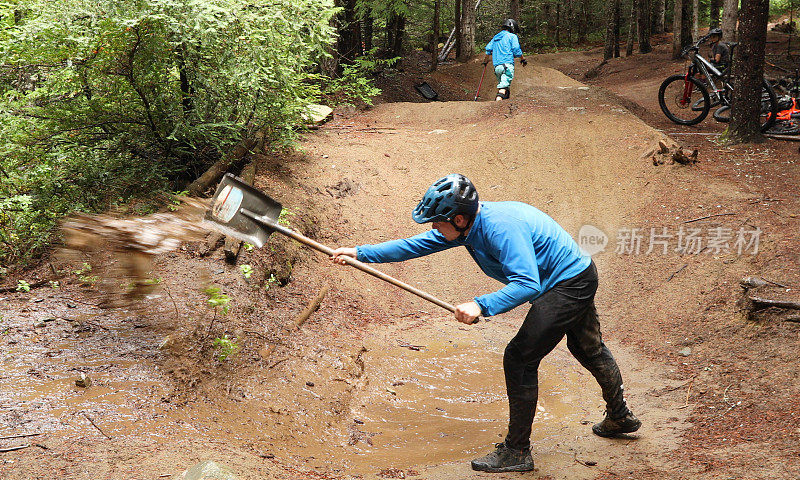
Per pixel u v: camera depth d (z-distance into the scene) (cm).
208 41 657
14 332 460
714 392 446
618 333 591
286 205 737
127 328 483
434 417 465
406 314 663
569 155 916
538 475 354
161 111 679
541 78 1566
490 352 586
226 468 295
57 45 603
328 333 568
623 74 2175
